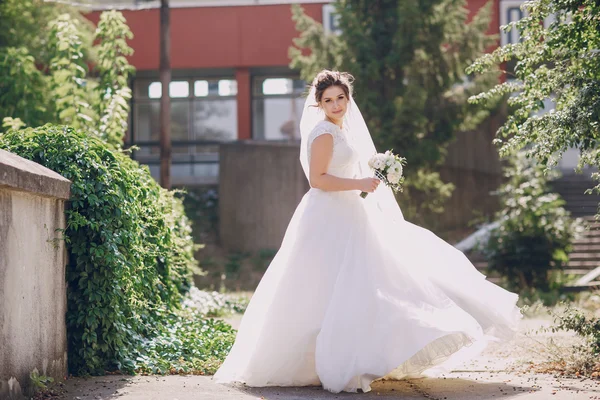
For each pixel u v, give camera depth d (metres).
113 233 5.63
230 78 22.78
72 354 5.50
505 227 14.99
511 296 5.30
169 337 6.43
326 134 5.27
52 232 5.09
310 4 21.84
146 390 4.91
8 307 4.30
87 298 5.50
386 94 16.97
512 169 15.60
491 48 20.72
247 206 19.00
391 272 5.05
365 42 16.28
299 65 16.88
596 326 5.91
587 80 5.79
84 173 5.56
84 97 10.85
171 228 7.77
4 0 15.23
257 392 4.87
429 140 16.47
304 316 5.08
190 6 22.11
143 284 6.42
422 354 4.89
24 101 12.37
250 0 22.05
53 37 10.67
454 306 4.95
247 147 19.03
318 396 4.73
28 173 4.48
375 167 5.35
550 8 6.00
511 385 5.13
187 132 22.75
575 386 5.07
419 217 17.95
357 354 4.77
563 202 15.06
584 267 15.60
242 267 17.81
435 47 16.50
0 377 4.17
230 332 7.44
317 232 5.22
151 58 22.06
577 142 5.58
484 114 16.83
